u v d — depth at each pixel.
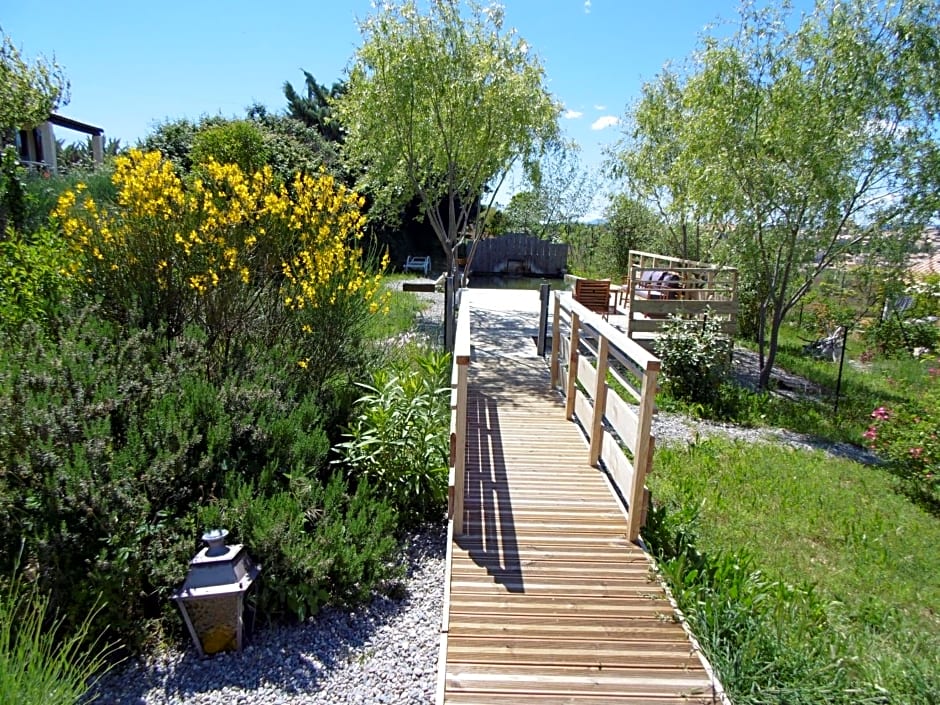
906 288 10.77
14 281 4.33
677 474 5.07
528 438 4.80
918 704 2.33
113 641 2.86
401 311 9.42
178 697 2.61
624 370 8.12
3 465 2.93
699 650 2.52
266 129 17.23
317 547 3.31
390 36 8.55
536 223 23.69
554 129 10.20
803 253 8.75
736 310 9.29
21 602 2.64
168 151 15.32
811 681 2.36
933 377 10.24
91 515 2.89
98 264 4.32
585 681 2.33
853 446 6.63
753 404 7.64
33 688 2.07
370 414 4.16
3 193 6.89
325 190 4.96
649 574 3.03
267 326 4.84
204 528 3.16
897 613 3.20
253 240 4.53
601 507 3.71
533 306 11.79
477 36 9.01
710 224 10.37
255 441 3.73
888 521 4.49
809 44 8.19
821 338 13.87
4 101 9.77
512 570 3.06
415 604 3.29
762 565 3.66
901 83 7.78
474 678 2.34
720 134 8.60
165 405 3.49
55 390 3.32
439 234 9.89
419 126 9.36
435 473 4.12
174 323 4.54
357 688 2.65
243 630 3.01
